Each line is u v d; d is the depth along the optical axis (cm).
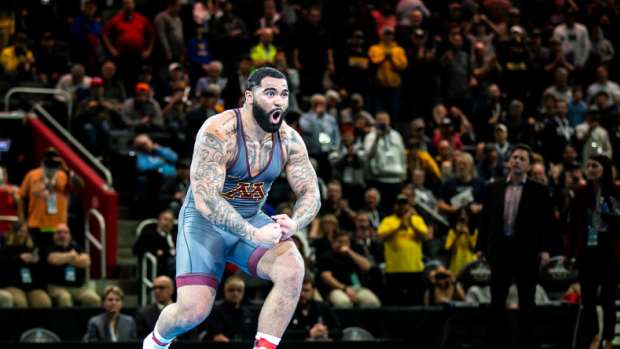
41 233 1883
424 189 2134
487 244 1424
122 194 2208
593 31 2866
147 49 2464
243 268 822
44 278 1762
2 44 2653
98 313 1722
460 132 2430
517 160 1386
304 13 2600
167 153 2131
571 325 1460
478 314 1448
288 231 779
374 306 1800
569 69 2695
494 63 2536
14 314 1686
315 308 1659
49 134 2247
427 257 2002
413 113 2539
